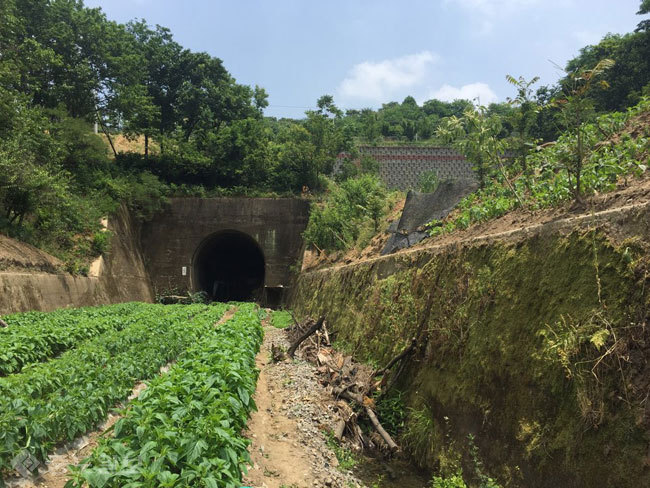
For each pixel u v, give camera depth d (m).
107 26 36.28
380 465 7.64
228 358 8.44
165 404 5.90
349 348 13.49
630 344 4.40
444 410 7.29
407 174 45.59
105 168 36.59
